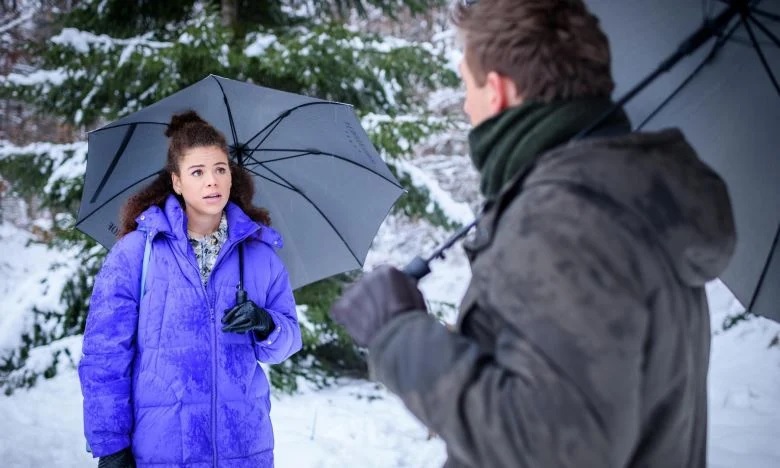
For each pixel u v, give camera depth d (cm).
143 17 667
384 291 126
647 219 110
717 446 492
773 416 567
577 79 125
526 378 104
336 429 527
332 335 649
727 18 160
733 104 182
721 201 121
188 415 241
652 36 182
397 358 117
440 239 1385
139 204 259
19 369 611
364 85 660
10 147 617
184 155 254
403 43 647
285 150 307
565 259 105
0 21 1062
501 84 130
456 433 109
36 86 591
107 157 288
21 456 434
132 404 244
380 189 307
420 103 727
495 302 110
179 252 251
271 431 261
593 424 101
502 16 128
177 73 580
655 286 108
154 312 245
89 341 240
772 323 779
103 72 584
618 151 115
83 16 655
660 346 110
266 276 267
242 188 279
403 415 580
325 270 316
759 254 195
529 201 113
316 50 593
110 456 237
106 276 245
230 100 296
